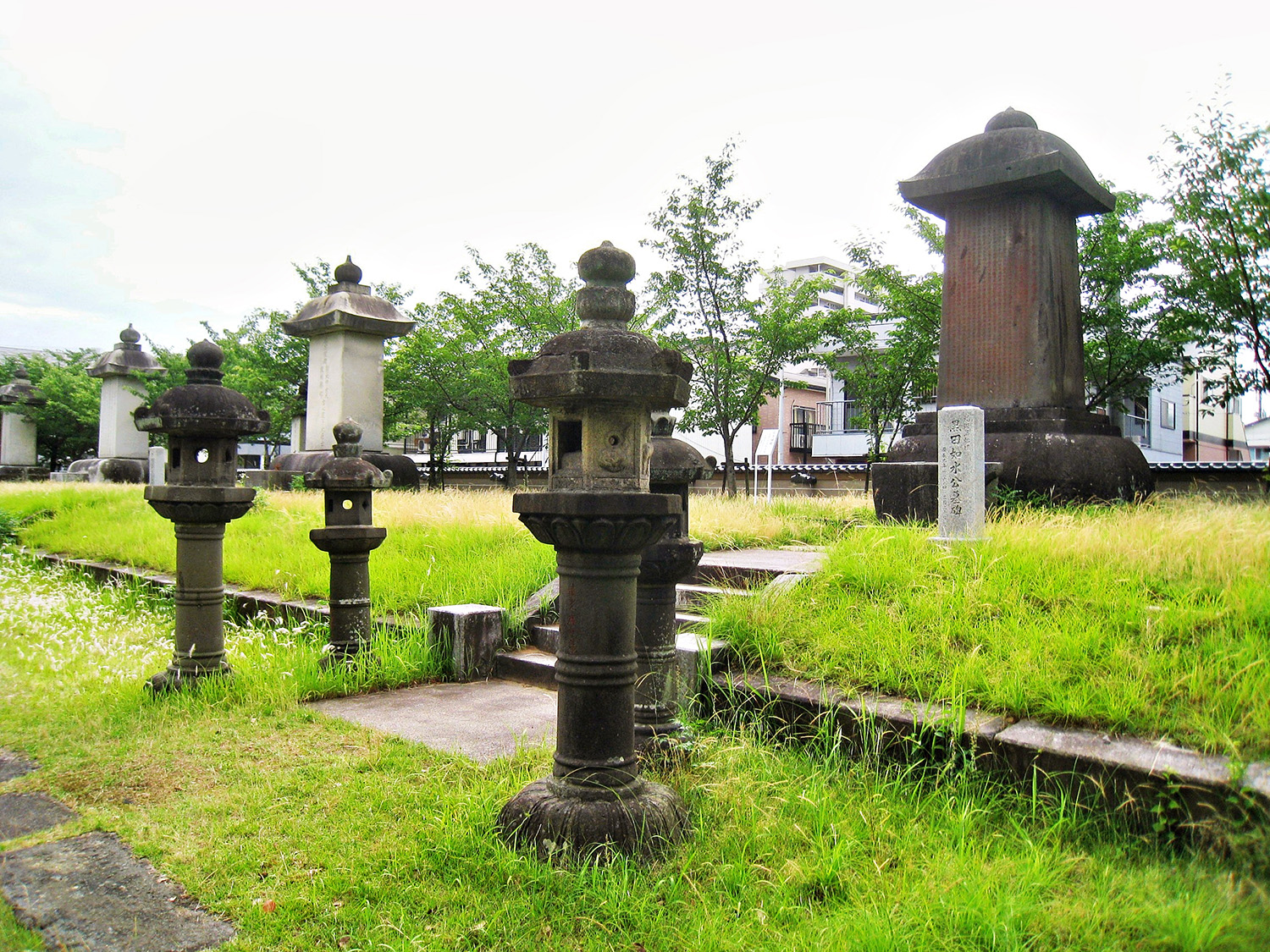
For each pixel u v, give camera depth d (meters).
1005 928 2.71
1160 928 2.72
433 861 3.36
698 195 16.70
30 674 6.58
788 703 4.68
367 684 6.23
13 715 5.55
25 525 14.61
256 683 5.91
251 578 9.34
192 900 3.19
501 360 21.86
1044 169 9.12
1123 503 8.59
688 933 2.86
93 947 2.88
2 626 8.18
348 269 18.00
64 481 24.08
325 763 4.52
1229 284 10.91
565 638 3.54
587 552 3.44
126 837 3.71
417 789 4.11
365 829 3.69
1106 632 4.48
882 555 6.10
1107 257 14.04
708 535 9.26
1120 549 5.50
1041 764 3.74
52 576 11.10
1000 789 3.82
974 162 9.80
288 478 16.58
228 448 5.98
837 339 19.27
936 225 15.84
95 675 6.31
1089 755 3.62
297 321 18.00
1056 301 9.71
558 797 3.45
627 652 3.52
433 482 25.06
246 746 4.82
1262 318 11.14
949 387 10.09
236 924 3.02
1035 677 4.18
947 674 4.46
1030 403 9.55
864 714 4.33
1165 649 4.23
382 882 3.23
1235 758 3.33
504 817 3.54
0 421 31.06
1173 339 13.66
